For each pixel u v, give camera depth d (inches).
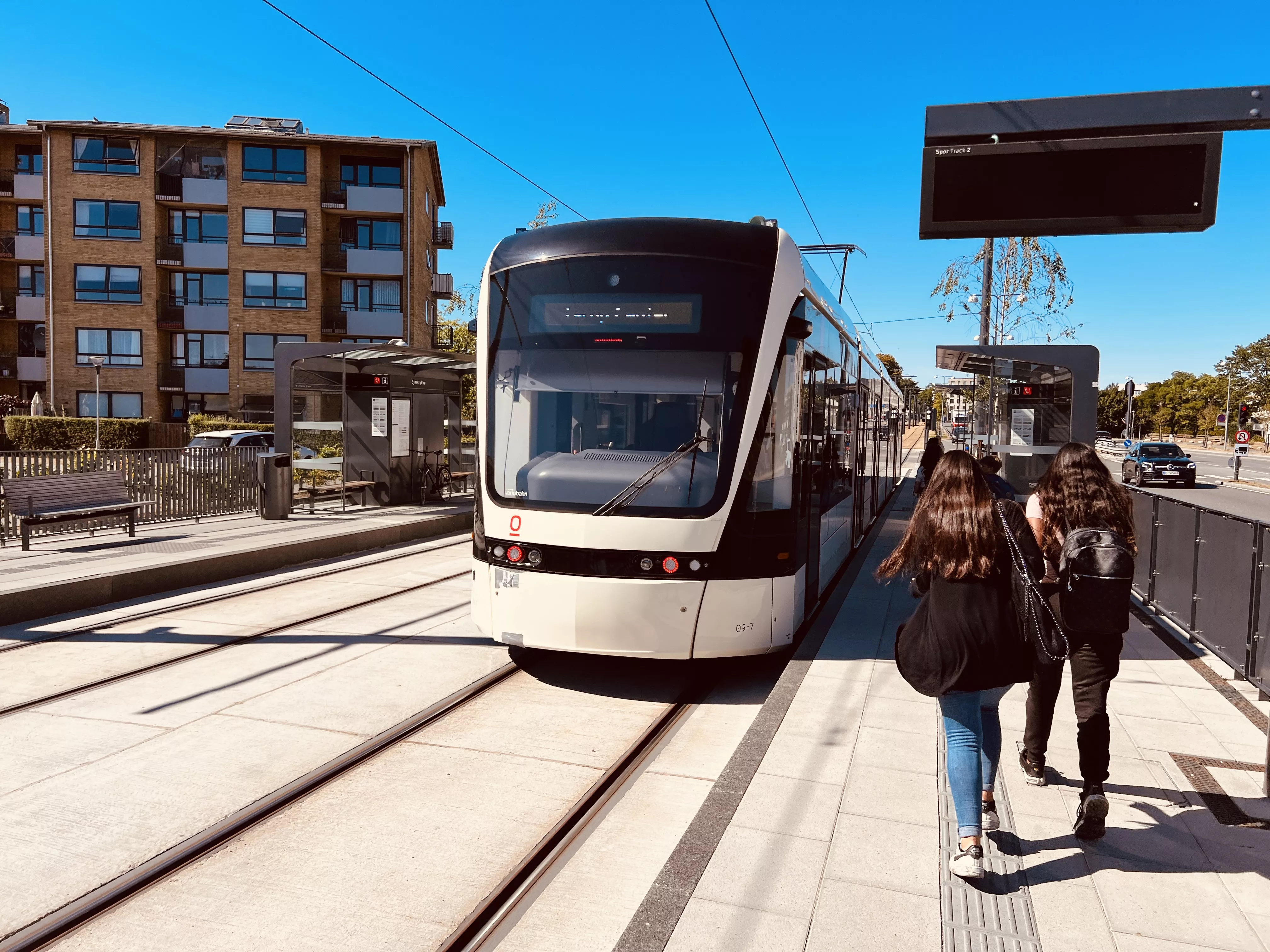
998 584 125.3
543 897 135.3
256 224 1461.6
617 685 245.4
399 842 151.4
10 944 119.3
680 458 225.3
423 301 1590.8
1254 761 173.0
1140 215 229.6
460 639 287.0
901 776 163.0
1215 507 866.1
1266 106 223.0
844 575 377.7
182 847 147.2
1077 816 140.5
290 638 285.7
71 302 1454.2
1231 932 114.5
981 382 695.1
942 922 116.3
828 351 310.5
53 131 1433.3
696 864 130.0
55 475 405.7
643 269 236.2
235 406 1480.1
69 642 276.4
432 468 674.8
